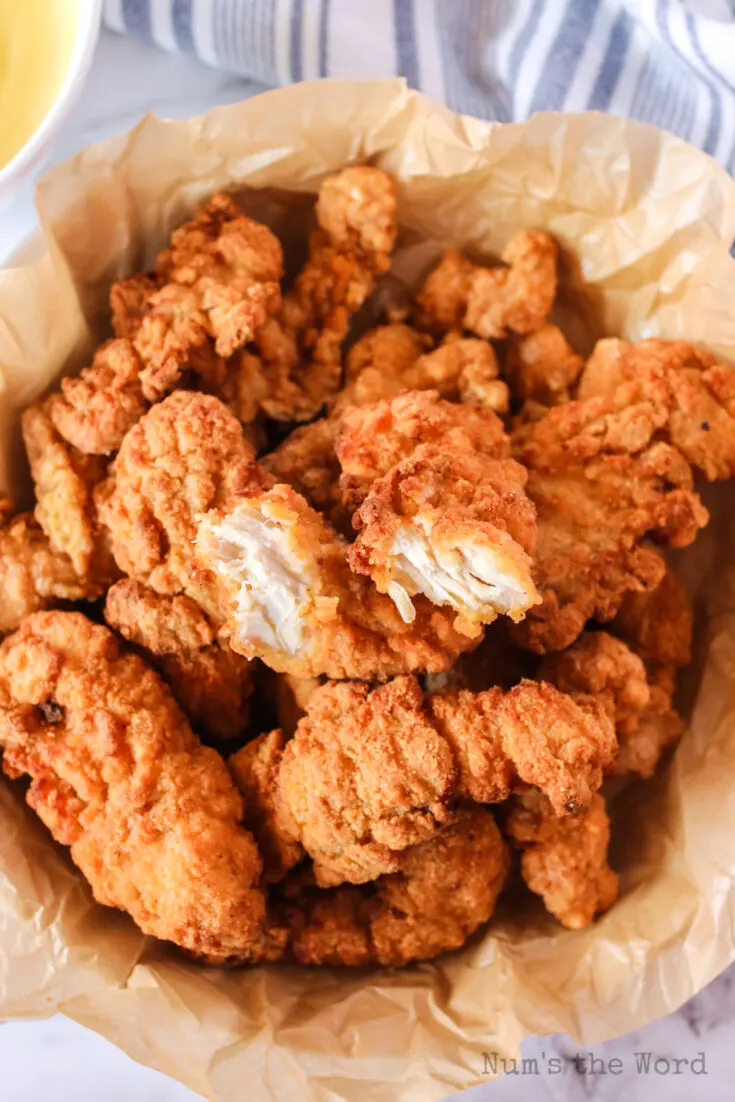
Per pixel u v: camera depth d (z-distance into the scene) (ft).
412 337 1.50
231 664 1.36
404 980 1.38
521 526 1.29
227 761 1.38
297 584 1.28
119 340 1.39
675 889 1.37
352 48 1.52
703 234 1.40
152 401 1.38
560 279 1.51
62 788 1.32
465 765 1.29
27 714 1.33
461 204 1.46
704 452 1.40
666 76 1.53
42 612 1.35
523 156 1.41
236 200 1.47
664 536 1.40
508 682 1.41
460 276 1.47
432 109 1.38
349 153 1.44
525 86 1.55
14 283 1.34
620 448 1.40
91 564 1.38
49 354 1.40
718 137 1.53
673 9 1.48
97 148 1.37
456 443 1.33
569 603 1.37
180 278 1.39
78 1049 1.48
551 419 1.42
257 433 1.47
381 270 1.47
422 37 1.53
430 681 1.39
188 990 1.33
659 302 1.46
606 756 1.30
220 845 1.29
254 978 1.37
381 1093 1.31
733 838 1.35
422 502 1.28
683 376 1.41
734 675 1.43
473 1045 1.33
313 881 1.40
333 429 1.41
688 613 1.47
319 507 1.39
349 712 1.31
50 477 1.38
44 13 1.37
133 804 1.29
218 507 1.32
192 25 1.50
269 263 1.42
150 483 1.32
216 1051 1.31
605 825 1.39
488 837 1.36
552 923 1.40
